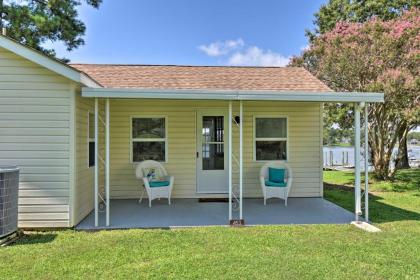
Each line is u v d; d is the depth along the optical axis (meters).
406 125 11.35
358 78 10.75
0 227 4.54
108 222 5.47
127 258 3.95
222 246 4.41
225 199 8.04
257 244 4.50
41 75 5.25
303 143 8.38
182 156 8.19
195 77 8.50
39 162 5.26
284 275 3.44
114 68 9.12
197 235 4.95
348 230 5.25
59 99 5.28
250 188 8.31
